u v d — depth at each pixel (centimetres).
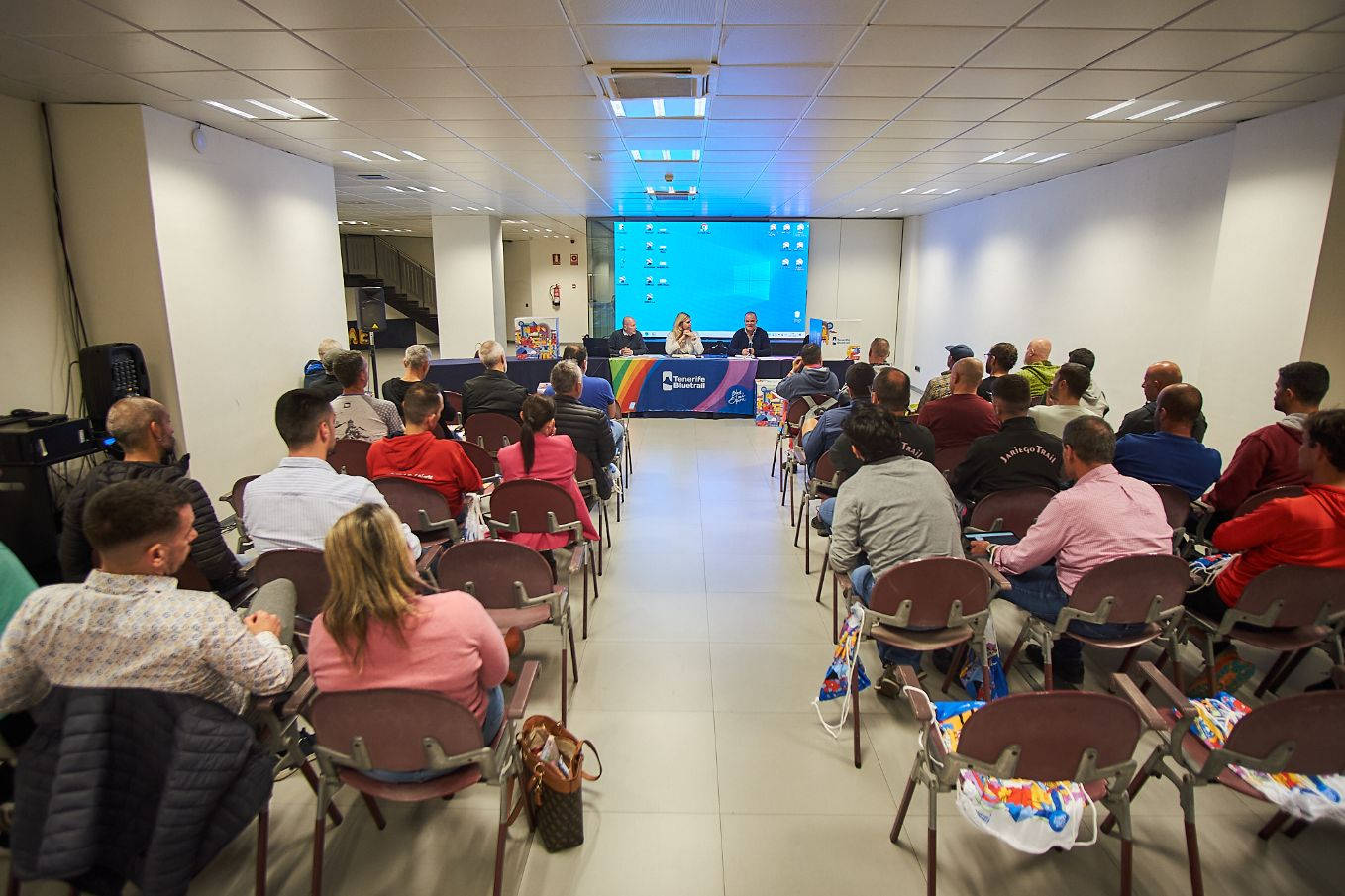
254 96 439
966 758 163
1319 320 464
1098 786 174
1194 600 261
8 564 184
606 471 405
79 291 476
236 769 158
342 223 1527
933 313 1208
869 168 738
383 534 161
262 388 611
